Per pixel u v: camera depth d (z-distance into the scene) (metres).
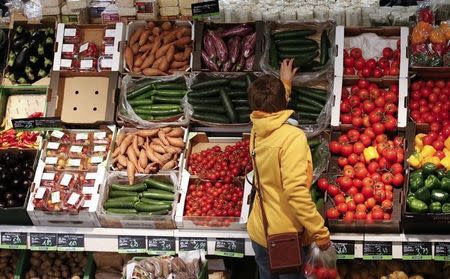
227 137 5.52
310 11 5.79
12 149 5.46
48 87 5.69
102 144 5.46
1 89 5.88
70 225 5.20
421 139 5.12
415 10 5.73
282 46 5.63
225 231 5.05
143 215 5.08
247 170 5.23
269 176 4.35
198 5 5.61
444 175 4.82
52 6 6.00
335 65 5.42
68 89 5.72
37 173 5.31
